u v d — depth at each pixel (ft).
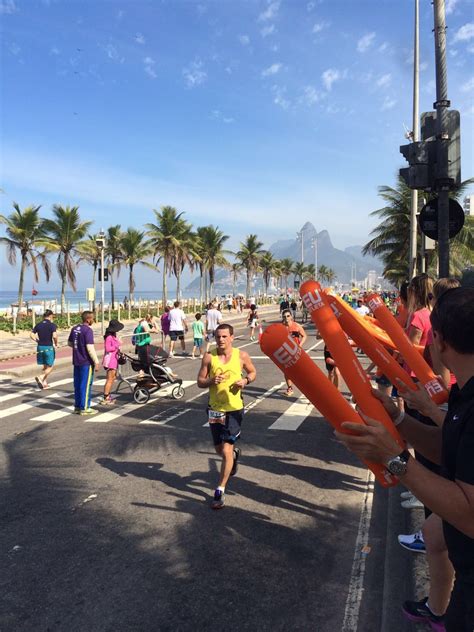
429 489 4.11
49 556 12.00
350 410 4.25
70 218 113.50
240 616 9.56
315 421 24.47
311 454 19.39
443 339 4.79
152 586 10.62
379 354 5.94
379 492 15.66
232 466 15.16
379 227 87.86
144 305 174.60
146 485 16.48
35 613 9.77
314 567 11.34
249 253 242.58
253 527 13.33
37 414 27.43
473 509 4.01
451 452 4.52
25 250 106.52
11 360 50.57
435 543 7.57
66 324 91.25
